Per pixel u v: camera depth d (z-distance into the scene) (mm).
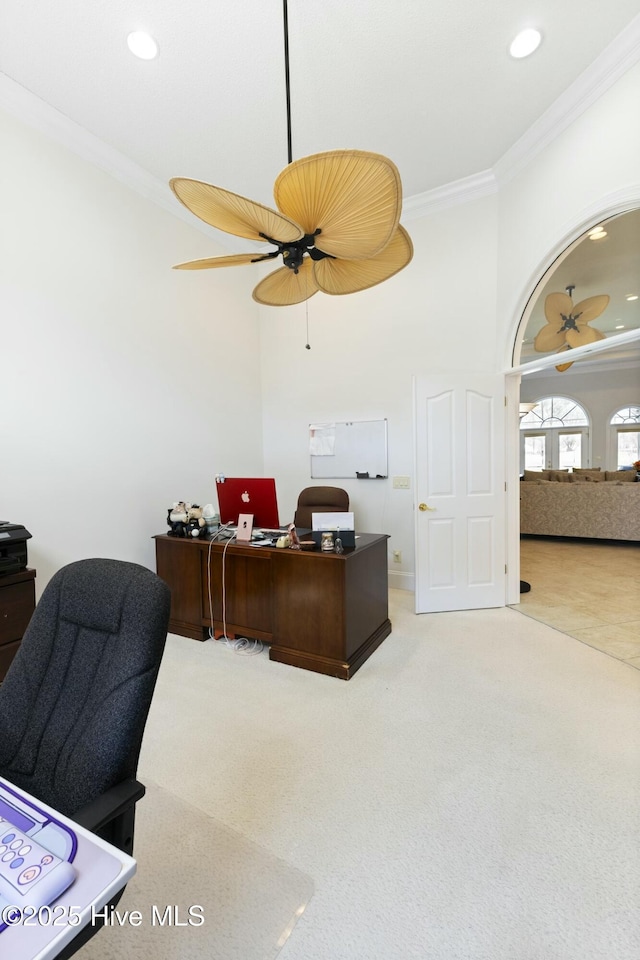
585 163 2674
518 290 3375
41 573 2850
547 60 2492
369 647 2854
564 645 2975
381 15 2209
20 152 2711
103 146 3109
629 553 5695
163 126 2957
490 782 1755
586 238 2965
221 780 1794
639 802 1640
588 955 1142
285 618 2795
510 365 3621
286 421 4848
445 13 2211
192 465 4039
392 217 1674
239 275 4633
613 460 9398
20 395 2732
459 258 3812
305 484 4770
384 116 2906
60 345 2947
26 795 796
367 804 1660
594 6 2191
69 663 1077
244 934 1218
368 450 4371
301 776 1810
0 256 2619
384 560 3123
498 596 3711
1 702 1087
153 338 3637
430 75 2578
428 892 1321
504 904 1279
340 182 1516
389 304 4180
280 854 1457
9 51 2385
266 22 2229
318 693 2434
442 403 3588
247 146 3172
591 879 1350
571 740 1996
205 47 2369
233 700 2379
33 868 618
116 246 3312
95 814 799
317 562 2646
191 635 3230
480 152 3309
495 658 2797
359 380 4387
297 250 1908
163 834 1538
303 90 2668
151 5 2137
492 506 3672
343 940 1195
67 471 3000
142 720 954
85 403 3113
